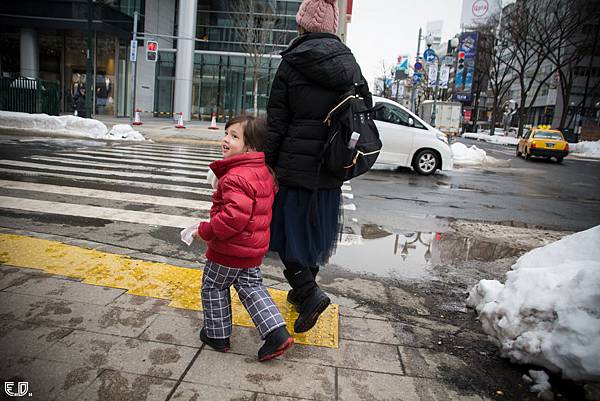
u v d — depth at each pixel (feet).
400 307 11.47
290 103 8.67
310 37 8.68
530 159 75.82
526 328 8.82
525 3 135.23
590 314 8.04
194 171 31.58
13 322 9.12
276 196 9.07
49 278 11.32
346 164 8.53
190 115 99.76
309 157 8.66
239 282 8.47
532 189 38.19
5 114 49.90
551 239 19.58
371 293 12.25
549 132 75.66
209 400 7.22
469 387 8.08
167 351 8.49
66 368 7.75
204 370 8.00
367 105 9.20
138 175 28.30
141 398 7.15
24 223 16.34
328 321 10.27
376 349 9.20
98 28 85.71
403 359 8.88
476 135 165.99
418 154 40.81
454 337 9.96
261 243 8.15
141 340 8.80
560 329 8.13
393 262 15.12
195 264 13.23
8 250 13.05
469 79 214.28
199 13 104.01
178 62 96.12
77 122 51.44
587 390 7.61
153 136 60.49
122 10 101.19
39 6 85.35
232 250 7.96
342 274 13.62
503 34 166.20
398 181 36.52
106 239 15.10
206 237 7.94
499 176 46.55
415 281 13.44
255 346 8.95
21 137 47.11
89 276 11.61
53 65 95.30
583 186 42.80
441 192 32.35
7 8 85.56
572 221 25.00
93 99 96.99
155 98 105.60
